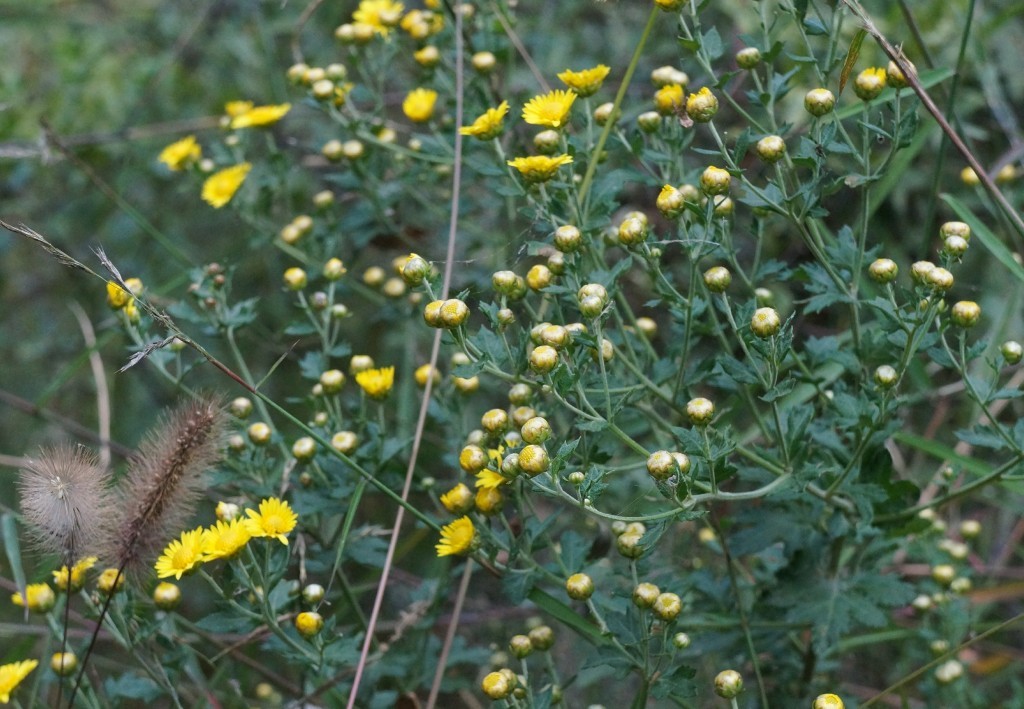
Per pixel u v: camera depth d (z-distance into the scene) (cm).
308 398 454
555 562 460
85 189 737
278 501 384
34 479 342
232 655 477
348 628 494
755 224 418
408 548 547
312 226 556
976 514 625
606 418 355
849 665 559
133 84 743
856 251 394
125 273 713
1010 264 422
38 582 432
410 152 521
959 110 620
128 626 400
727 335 497
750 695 466
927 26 635
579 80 405
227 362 697
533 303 501
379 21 537
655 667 387
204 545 363
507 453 339
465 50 553
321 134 653
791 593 418
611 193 417
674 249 604
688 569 515
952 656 435
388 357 671
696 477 347
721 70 635
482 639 559
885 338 381
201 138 749
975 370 568
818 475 364
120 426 724
